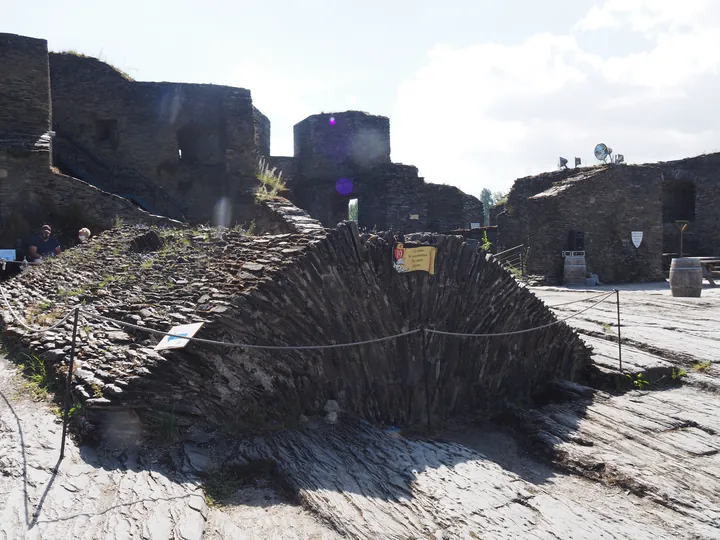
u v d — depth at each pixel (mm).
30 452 4125
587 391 7191
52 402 5125
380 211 25344
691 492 4695
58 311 7035
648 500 4664
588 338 9602
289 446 4879
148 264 7730
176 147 21219
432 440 5781
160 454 4457
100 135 20859
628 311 11727
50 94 18766
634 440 5812
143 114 20859
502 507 4219
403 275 6137
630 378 7547
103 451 4363
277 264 5496
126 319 5891
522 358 7254
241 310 5066
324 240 5660
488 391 6980
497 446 6102
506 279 6926
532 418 6492
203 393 4906
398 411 6199
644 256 20219
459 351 6633
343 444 5109
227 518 3756
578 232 18891
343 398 5785
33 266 10812
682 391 7359
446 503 4191
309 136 26344
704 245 24203
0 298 8969
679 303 12461
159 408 4668
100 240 10555
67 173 19344
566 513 4238
